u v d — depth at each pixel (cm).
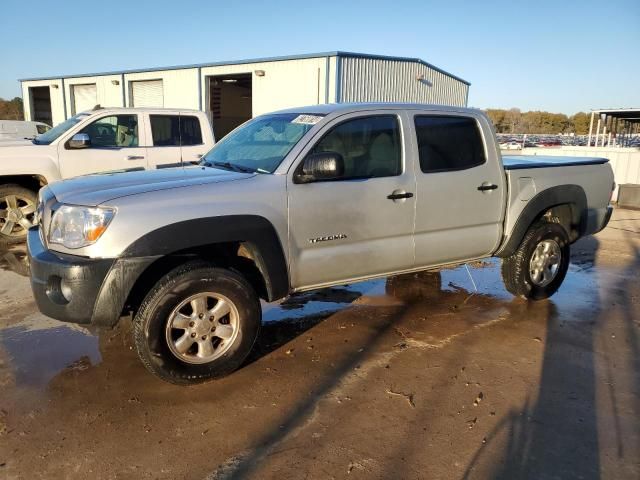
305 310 499
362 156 408
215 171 393
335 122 396
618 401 339
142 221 321
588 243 827
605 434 302
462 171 452
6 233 749
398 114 426
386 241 420
